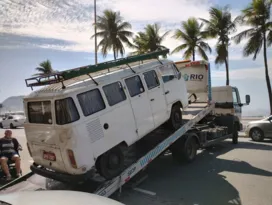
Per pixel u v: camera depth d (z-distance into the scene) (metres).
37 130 5.53
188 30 30.52
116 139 5.62
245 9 24.25
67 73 4.98
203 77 10.38
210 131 9.67
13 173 7.42
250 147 11.13
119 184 5.59
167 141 7.15
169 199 5.59
